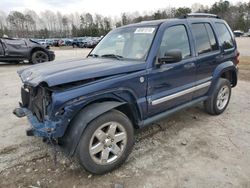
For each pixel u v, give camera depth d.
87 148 2.88
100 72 3.02
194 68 4.15
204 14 4.76
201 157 3.45
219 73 4.73
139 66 3.34
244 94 6.57
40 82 2.76
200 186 2.86
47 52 13.12
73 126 2.83
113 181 2.97
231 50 5.11
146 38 3.71
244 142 3.87
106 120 2.97
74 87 2.81
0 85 8.02
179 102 4.09
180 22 4.07
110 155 3.15
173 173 3.10
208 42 4.55
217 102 4.90
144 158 3.44
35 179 3.02
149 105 3.52
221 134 4.16
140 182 2.94
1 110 5.47
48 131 2.75
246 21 82.31
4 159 3.45
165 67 3.63
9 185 2.92
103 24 88.00
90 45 35.94
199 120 4.77
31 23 93.25
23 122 4.76
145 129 4.36
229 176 3.02
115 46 4.09
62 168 3.23
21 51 12.32
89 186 2.89
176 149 3.68
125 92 3.20
